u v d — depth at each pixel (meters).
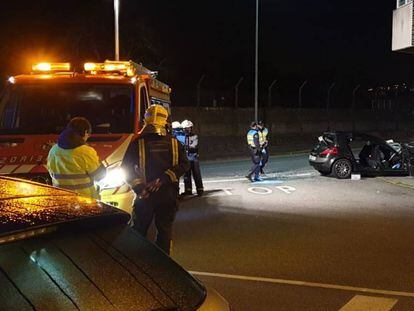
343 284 6.33
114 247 2.31
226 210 11.21
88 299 2.00
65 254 2.12
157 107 5.98
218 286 6.23
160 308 2.14
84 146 6.01
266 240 8.51
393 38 18.08
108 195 6.80
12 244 2.00
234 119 33.94
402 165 16.55
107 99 8.23
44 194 2.65
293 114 37.72
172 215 5.93
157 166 5.82
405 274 6.73
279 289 6.13
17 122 8.28
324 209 11.37
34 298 1.89
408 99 45.41
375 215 10.70
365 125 42.09
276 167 20.70
